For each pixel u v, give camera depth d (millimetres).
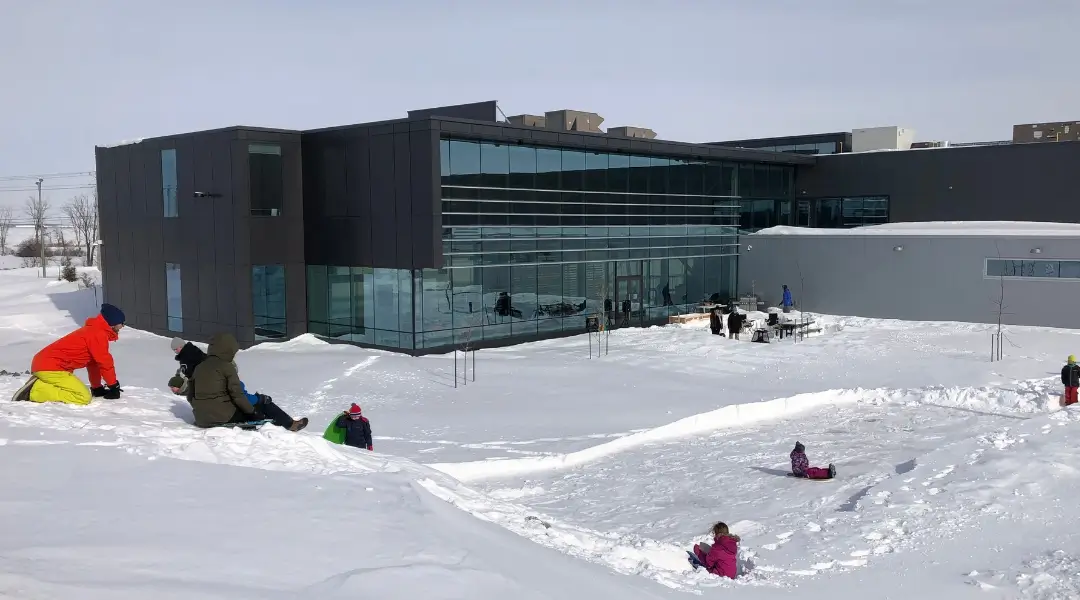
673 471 16297
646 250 37906
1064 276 34562
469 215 30281
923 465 15086
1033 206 40438
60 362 11797
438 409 21422
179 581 5598
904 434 19312
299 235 32750
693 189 40281
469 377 25719
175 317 34438
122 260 37188
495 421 20062
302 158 32656
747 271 43219
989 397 22297
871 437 19141
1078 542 10750
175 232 33938
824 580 9641
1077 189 39312
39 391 11570
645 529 12320
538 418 20406
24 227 126875
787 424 20859
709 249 41500
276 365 27516
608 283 36250
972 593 9086
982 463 14688
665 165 38656
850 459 17094
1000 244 35938
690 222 40219
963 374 25703
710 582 9164
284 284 32438
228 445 10055
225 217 31500
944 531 11461
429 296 29688
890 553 10688
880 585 9398
